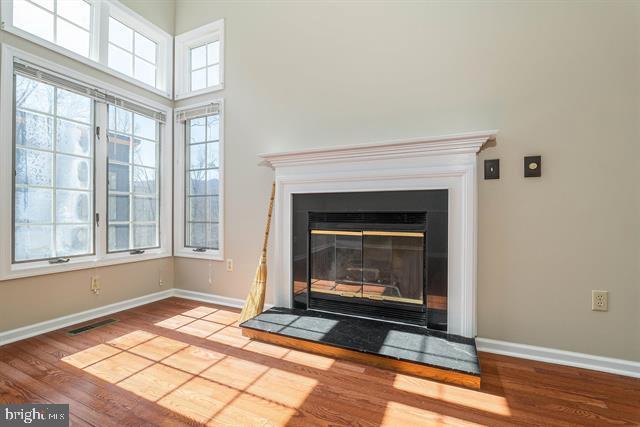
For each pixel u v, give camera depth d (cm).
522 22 202
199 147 328
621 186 182
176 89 335
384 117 240
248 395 159
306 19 268
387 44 239
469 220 206
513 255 205
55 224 245
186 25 330
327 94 260
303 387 166
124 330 242
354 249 249
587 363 189
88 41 268
